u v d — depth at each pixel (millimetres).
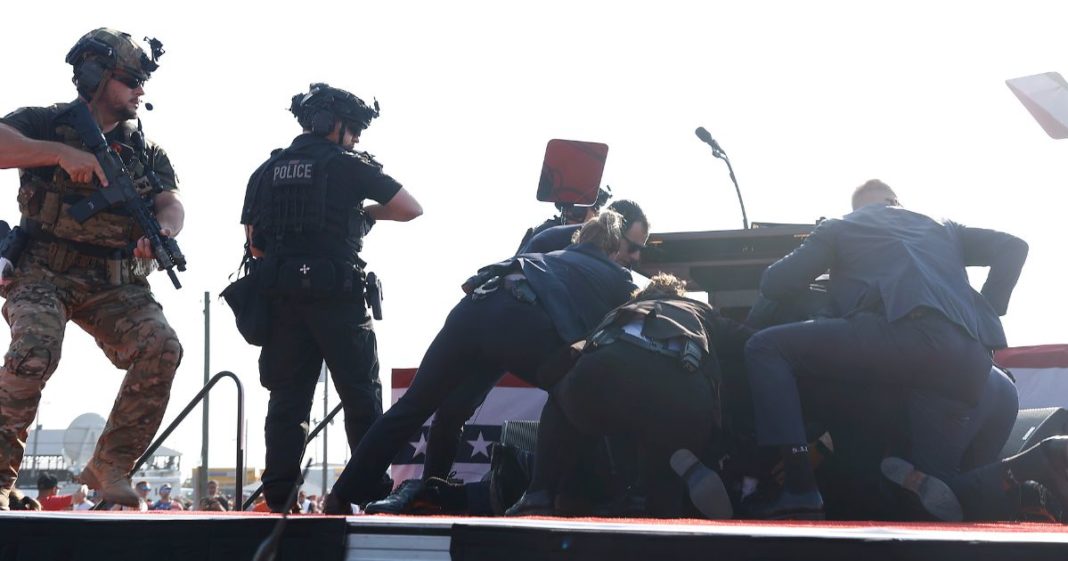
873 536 2018
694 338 4414
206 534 2531
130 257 4926
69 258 4750
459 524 2354
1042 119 5527
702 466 4293
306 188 5336
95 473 4887
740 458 4879
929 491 4418
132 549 2512
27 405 4523
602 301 4871
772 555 2061
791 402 4500
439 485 5539
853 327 4547
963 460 4980
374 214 5641
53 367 4562
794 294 4840
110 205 4723
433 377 4898
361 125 5621
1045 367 9781
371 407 5465
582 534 2205
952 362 4512
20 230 4738
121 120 4969
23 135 4625
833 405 4711
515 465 5484
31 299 4625
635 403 4324
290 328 5422
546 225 6395
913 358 4508
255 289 5469
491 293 4848
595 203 6371
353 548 2447
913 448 4648
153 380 4848
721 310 5676
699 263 5633
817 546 2035
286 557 2496
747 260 5590
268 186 5414
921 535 2020
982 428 4914
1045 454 4383
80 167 4641
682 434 4328
